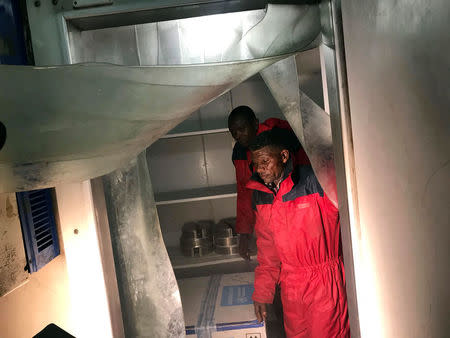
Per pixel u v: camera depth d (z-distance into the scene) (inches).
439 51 26.5
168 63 58.7
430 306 33.8
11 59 52.1
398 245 39.4
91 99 35.3
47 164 37.6
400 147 35.4
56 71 32.3
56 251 59.6
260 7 56.4
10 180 37.5
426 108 29.4
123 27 58.6
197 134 112.2
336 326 70.0
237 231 100.7
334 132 52.6
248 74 44.7
